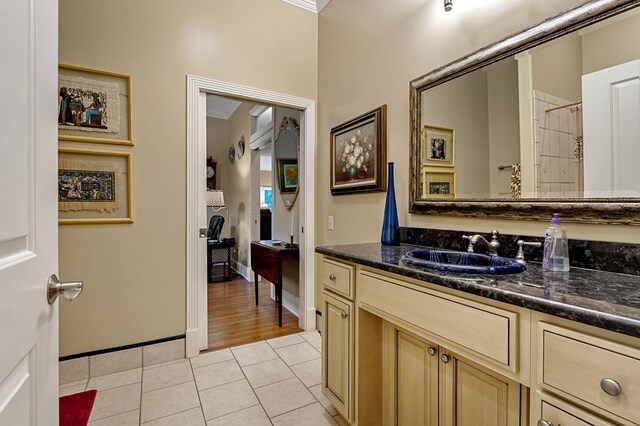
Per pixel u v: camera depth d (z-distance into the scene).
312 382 1.95
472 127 1.50
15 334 0.55
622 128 1.03
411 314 1.12
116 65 2.09
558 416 0.72
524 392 0.92
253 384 1.93
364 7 2.27
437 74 1.66
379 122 2.06
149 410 1.68
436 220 1.70
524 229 1.30
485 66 1.44
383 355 1.47
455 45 1.60
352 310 1.45
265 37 2.63
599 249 1.08
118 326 2.09
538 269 1.10
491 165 1.42
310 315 2.82
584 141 1.12
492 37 1.42
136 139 2.14
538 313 0.77
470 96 1.51
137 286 2.14
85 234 2.00
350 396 1.45
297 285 3.26
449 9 1.56
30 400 0.61
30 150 0.62
